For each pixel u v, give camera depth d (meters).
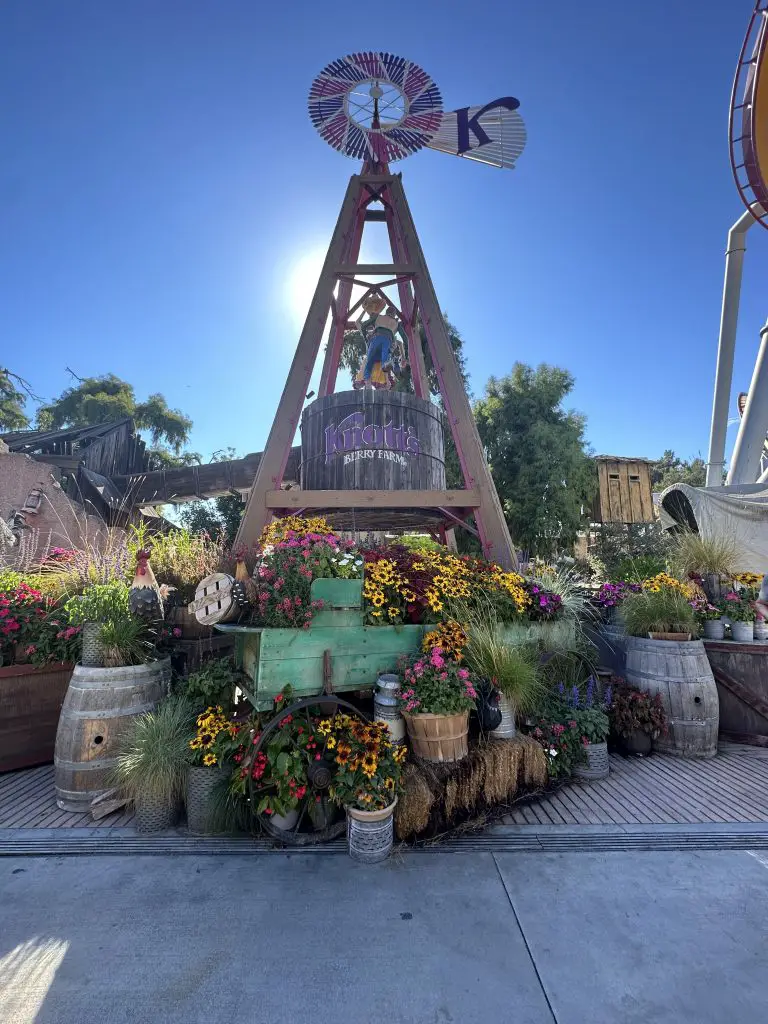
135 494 12.14
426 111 7.26
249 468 11.77
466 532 12.70
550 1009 1.72
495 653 3.58
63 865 2.66
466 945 2.04
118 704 3.47
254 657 3.25
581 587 6.13
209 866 2.65
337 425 6.02
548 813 3.32
